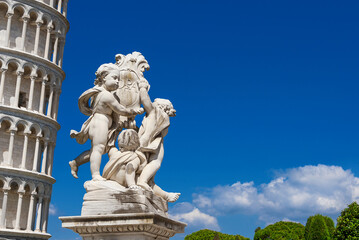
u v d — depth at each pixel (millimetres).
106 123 10367
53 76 61406
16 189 56781
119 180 10078
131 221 9289
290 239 114312
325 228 68188
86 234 9719
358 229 45094
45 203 58625
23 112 57031
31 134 58500
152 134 10727
